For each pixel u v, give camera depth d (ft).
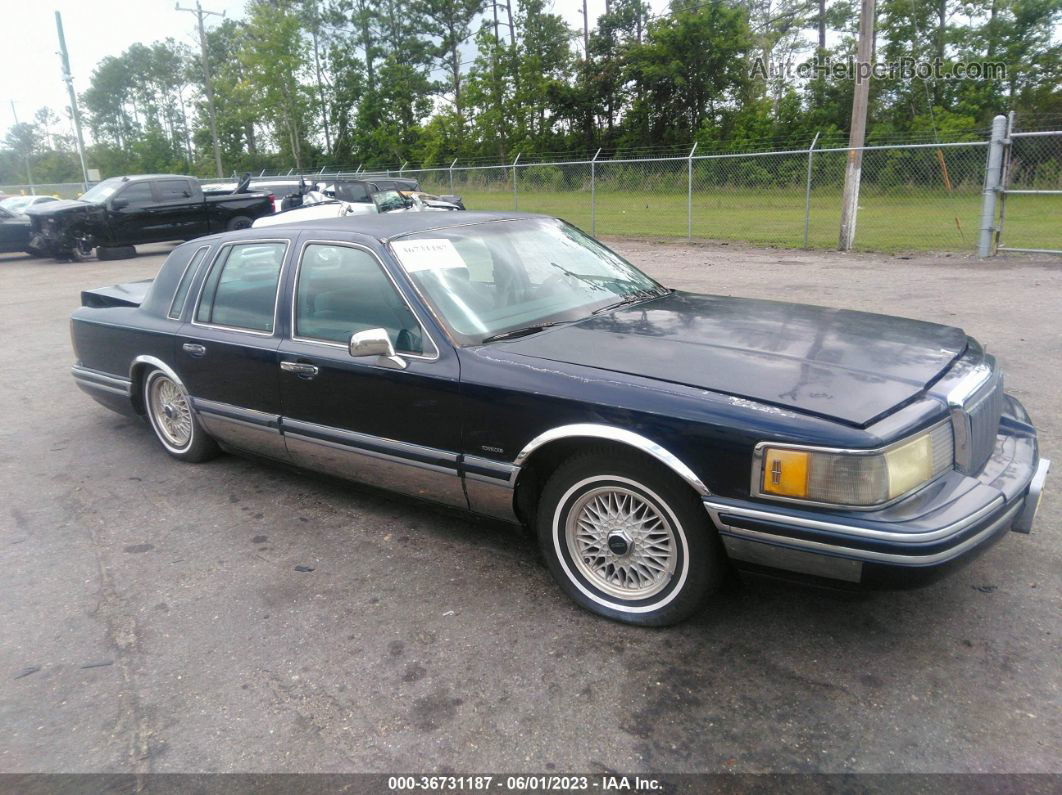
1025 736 7.77
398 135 185.88
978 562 11.01
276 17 170.60
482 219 13.78
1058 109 117.80
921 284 33.58
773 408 8.52
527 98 161.79
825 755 7.67
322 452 12.89
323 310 12.57
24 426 19.80
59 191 137.08
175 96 298.15
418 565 11.85
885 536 7.84
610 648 9.57
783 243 51.65
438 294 11.48
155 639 10.27
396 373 11.27
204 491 15.11
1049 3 120.67
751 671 8.99
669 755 7.79
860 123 45.80
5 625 10.76
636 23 168.76
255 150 216.74
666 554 9.56
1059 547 11.28
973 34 127.24
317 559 12.19
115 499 14.94
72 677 9.56
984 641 9.29
